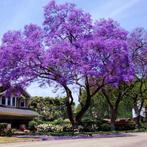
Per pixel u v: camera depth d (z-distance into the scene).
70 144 28.03
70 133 45.16
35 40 42.28
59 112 80.44
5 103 54.91
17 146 25.89
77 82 43.62
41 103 79.75
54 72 42.19
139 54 60.97
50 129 53.84
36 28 43.69
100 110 90.00
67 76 41.91
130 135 45.16
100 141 32.16
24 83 43.09
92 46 41.47
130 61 45.41
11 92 44.03
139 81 63.78
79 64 40.88
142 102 71.31
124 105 84.62
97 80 46.66
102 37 43.44
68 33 43.75
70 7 44.47
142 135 45.22
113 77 44.38
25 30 43.62
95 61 41.84
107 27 44.72
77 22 44.19
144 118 89.00
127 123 67.81
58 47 40.38
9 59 40.72
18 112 55.16
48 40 43.44
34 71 42.09
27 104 60.88
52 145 26.83
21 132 48.34
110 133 50.00
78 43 42.09
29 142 31.03
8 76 41.59
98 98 80.38
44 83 44.22
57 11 44.28
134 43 59.94
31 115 58.31
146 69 62.56
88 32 44.53
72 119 46.56
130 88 62.47
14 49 40.50
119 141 32.22
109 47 42.00
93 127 59.06
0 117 53.19
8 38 42.56
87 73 41.09
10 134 42.59
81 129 53.03
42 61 40.91
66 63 41.09
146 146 26.56
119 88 59.25
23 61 41.19
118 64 43.81
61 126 55.00
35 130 54.16
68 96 45.81
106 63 43.12
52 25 43.94
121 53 43.25
